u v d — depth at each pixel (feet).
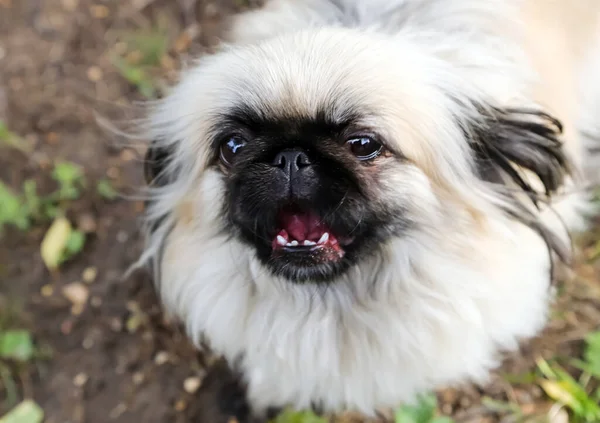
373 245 1.34
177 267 1.53
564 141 1.59
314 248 1.31
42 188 2.15
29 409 1.84
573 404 1.68
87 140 2.21
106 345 1.92
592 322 1.80
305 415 1.71
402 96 1.26
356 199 1.27
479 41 1.52
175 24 2.38
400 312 1.43
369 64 1.24
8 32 2.45
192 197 1.44
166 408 1.83
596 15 1.83
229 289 1.48
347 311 1.44
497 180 1.41
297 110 1.23
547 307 1.74
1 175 2.17
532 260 1.50
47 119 2.25
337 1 1.60
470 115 1.37
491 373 1.75
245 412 1.80
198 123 1.35
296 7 1.63
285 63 1.24
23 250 2.06
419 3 1.57
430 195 1.32
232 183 1.29
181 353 1.89
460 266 1.38
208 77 1.33
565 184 1.57
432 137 1.30
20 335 1.92
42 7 2.48
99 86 2.31
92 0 2.46
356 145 1.25
